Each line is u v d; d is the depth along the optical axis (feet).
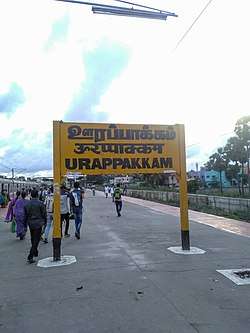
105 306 14.35
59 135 24.52
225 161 113.70
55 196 23.66
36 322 12.94
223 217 50.88
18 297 15.94
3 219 56.44
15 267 21.85
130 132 26.05
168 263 21.77
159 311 13.67
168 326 12.24
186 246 26.09
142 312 13.60
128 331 11.89
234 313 13.43
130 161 25.90
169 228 39.93
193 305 14.32
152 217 53.42
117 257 23.88
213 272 19.49
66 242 30.73
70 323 12.75
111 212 63.21
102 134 25.45
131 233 35.88
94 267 21.09
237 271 19.54
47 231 31.83
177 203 81.97
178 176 26.63
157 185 201.77
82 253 25.57
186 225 26.18
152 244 28.99
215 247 27.12
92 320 12.94
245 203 53.98
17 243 31.73
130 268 20.66
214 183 211.00
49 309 14.25
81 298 15.46
